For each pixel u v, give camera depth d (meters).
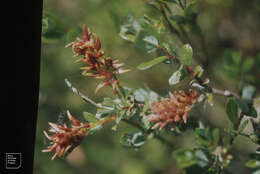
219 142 0.38
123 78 0.51
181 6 0.38
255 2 0.54
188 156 0.36
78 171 0.68
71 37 0.39
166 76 0.49
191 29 0.41
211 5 0.52
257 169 0.36
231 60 0.39
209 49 0.50
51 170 0.63
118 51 0.47
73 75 0.55
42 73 0.62
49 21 0.39
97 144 0.69
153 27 0.38
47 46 0.50
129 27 0.39
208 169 0.36
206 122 0.40
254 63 0.40
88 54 0.35
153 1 0.39
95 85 0.46
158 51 0.37
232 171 0.40
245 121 0.36
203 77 0.38
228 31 0.54
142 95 0.38
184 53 0.35
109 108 0.36
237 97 0.37
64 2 0.57
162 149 0.65
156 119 0.34
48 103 0.60
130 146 0.38
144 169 0.69
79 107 0.55
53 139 0.35
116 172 0.71
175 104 0.35
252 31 0.55
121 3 0.45
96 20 0.51
